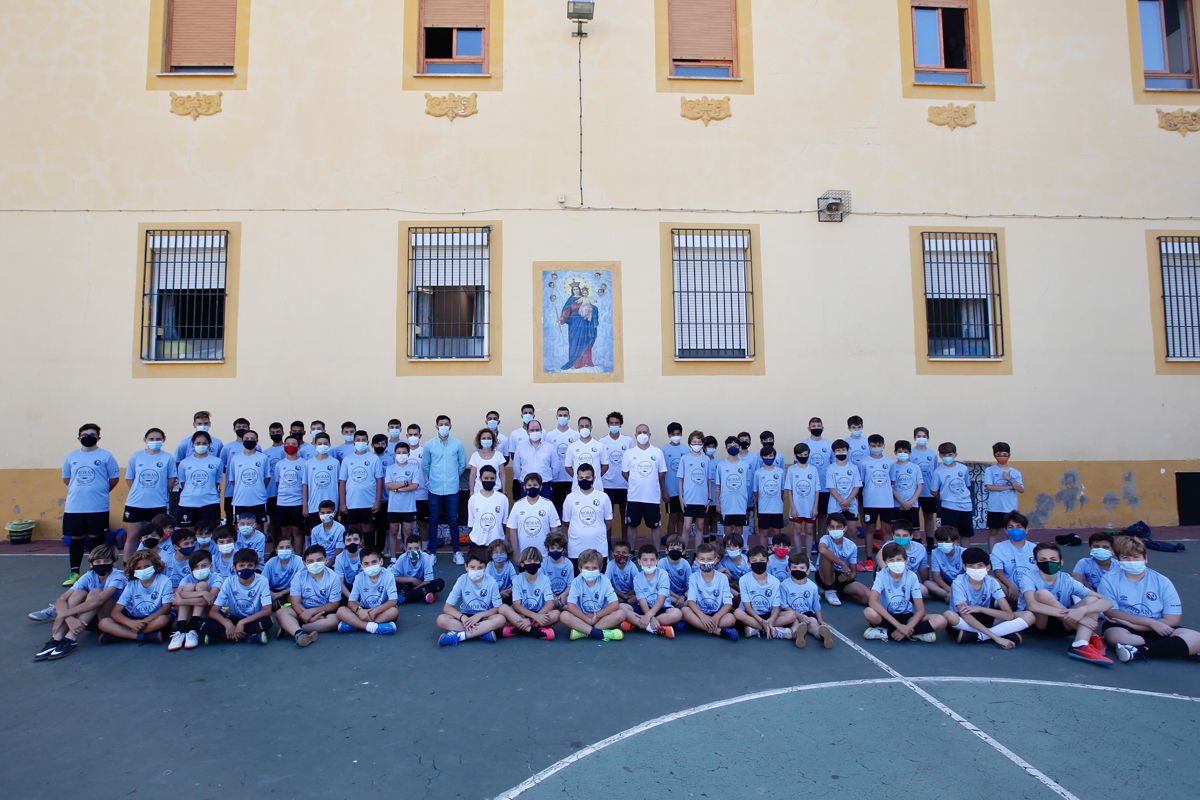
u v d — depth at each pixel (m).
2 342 9.89
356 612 6.37
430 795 3.60
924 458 9.20
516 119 10.48
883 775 3.82
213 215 10.18
